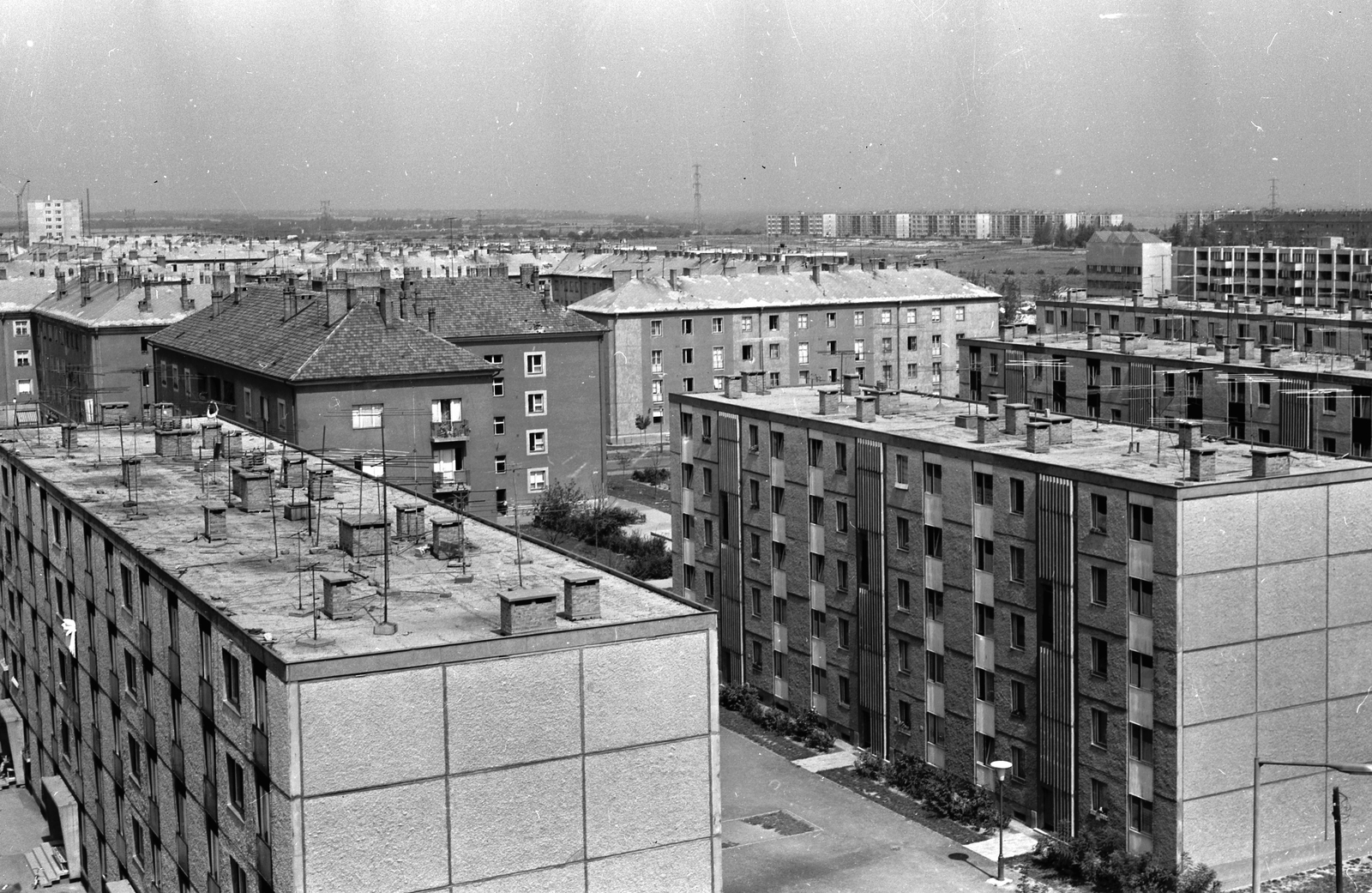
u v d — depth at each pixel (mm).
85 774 63188
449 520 55438
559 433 128375
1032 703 67938
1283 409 102000
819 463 81312
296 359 102250
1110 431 75812
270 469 60812
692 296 174000
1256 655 62312
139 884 55656
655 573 108312
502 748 41562
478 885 41656
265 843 41781
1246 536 61562
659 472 151875
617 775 43094
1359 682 64875
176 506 61531
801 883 64000
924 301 183750
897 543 75938
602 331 128875
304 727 39281
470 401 105125
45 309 154750
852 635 79625
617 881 43406
